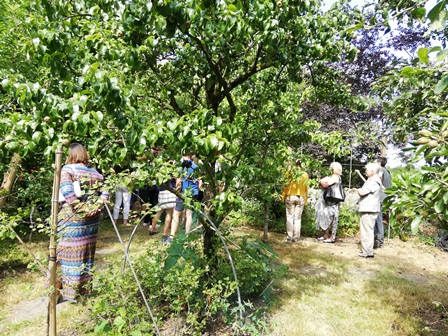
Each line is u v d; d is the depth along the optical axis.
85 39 2.18
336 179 6.75
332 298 3.92
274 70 3.63
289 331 3.12
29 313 3.29
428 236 7.27
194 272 2.80
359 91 12.31
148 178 2.22
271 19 2.38
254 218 7.64
